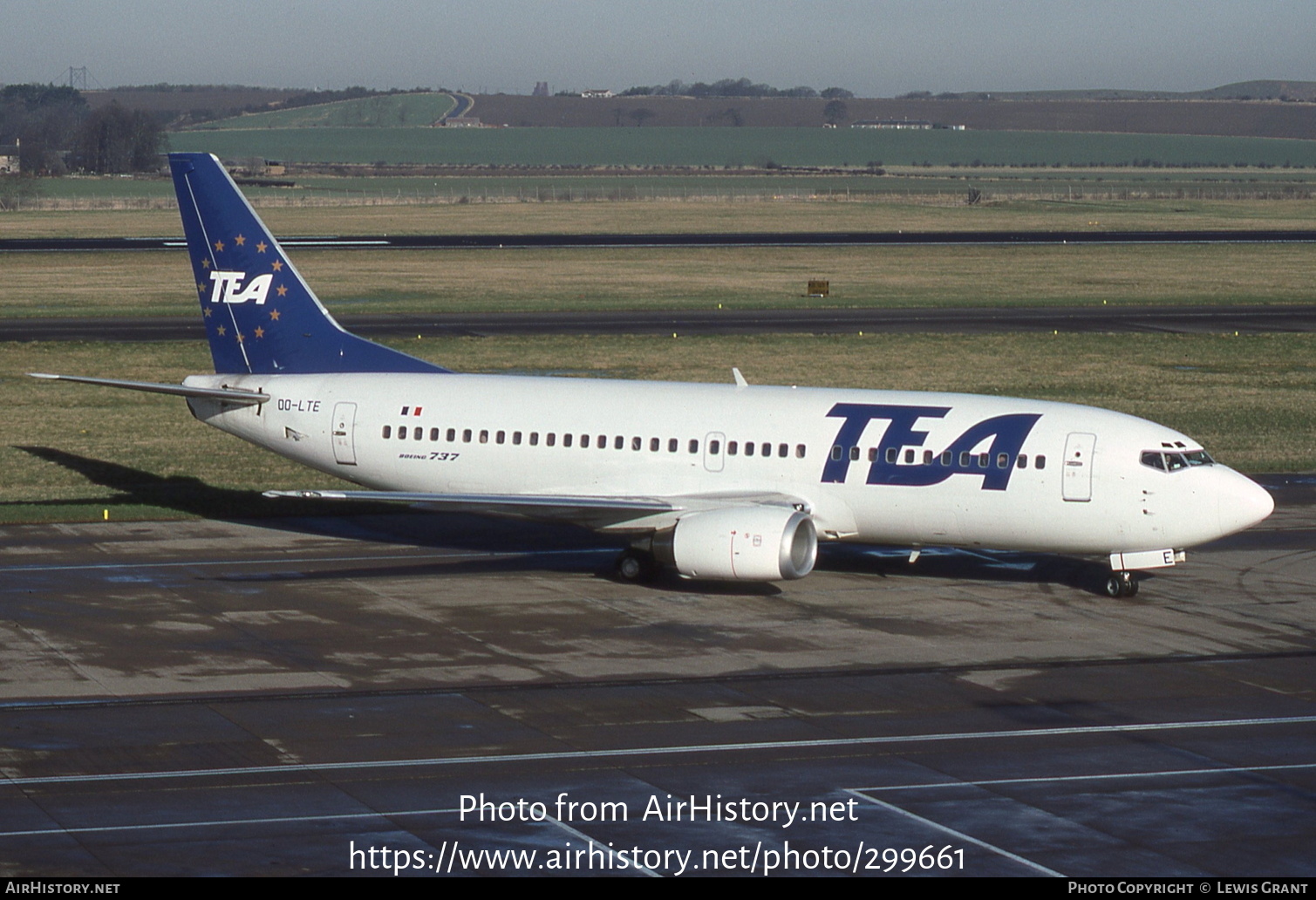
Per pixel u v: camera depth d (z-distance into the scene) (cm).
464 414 13962
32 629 11338
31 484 17300
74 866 7056
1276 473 18650
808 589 13038
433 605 12300
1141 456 12275
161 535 14900
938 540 12975
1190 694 10050
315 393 14425
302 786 8162
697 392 13688
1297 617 12188
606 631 11569
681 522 12456
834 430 13012
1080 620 12025
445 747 8850
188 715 9350
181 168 14775
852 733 9162
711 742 8975
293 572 13425
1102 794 8181
